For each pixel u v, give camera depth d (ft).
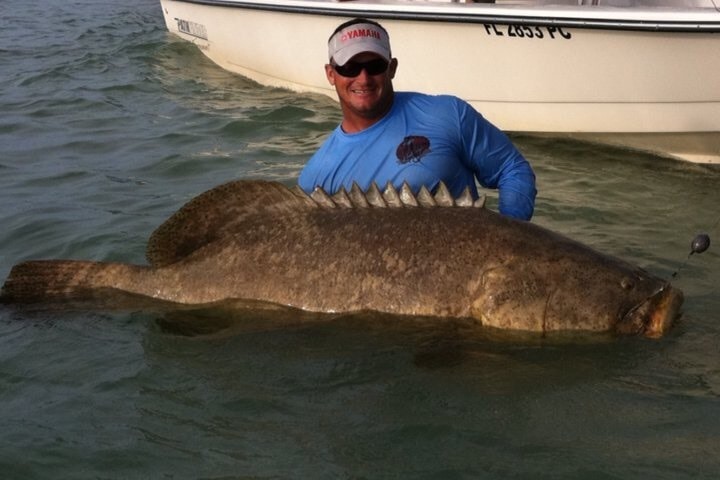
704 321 14.23
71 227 19.80
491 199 20.93
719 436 11.24
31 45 43.55
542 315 13.44
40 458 11.32
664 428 11.45
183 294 15.06
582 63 24.40
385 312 13.92
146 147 26.43
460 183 15.21
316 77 30.71
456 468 10.84
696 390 12.28
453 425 11.67
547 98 25.48
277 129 27.94
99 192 22.38
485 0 26.20
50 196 22.20
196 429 11.86
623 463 10.78
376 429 11.67
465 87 26.58
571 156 25.16
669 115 24.06
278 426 11.84
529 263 13.60
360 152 15.11
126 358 13.67
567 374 12.73
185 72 36.42
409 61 27.12
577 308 13.46
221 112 30.09
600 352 13.26
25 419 12.22
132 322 14.73
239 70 35.06
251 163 24.49
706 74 22.98
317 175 15.53
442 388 12.47
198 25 36.78
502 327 13.52
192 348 13.88
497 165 15.42
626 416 11.74
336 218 14.60
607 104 24.75
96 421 12.12
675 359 13.05
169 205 21.13
